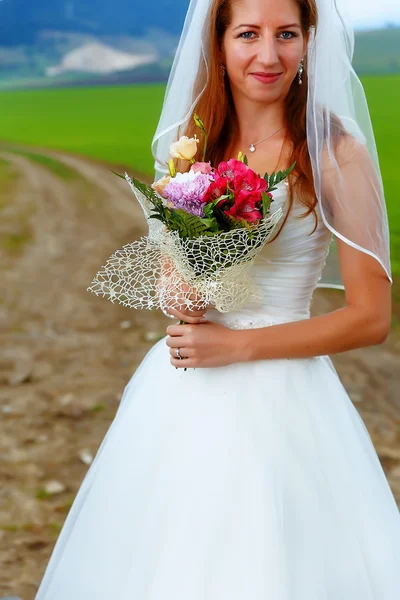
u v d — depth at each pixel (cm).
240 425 304
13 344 944
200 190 277
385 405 769
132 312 1106
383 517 306
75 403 742
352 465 309
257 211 278
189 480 301
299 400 311
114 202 2342
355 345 306
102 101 6606
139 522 310
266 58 307
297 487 294
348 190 298
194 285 297
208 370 321
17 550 489
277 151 331
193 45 348
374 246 297
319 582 282
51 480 588
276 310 321
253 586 276
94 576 314
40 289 1243
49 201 2341
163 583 287
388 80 3459
